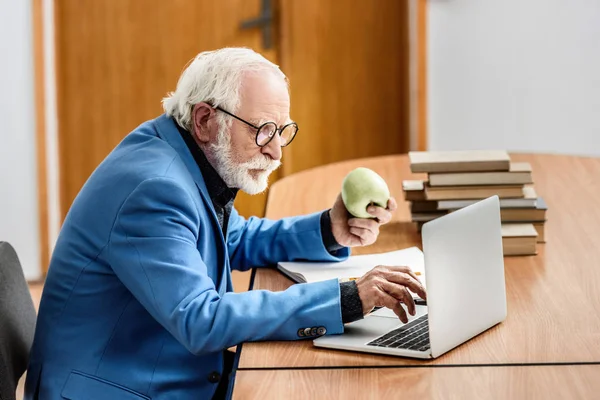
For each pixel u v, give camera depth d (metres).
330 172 3.33
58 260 2.08
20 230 4.80
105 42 4.82
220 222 2.24
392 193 3.05
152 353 2.01
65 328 2.04
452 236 1.80
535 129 4.94
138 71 4.86
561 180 3.14
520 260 2.39
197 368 2.02
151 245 1.89
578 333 1.90
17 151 4.72
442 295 1.78
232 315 1.84
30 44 4.62
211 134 2.08
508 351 1.82
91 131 4.91
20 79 4.65
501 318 1.97
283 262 2.36
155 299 1.87
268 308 1.87
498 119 4.95
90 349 2.01
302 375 1.73
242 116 2.04
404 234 2.62
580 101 4.88
